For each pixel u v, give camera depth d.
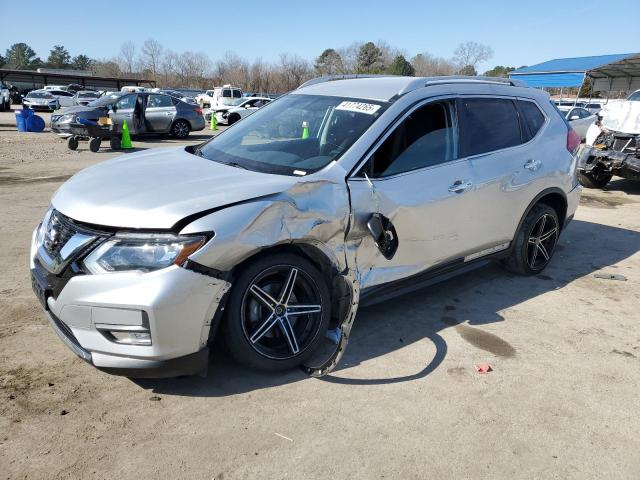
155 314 2.56
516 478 2.44
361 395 3.01
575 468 2.53
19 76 61.94
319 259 3.17
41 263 2.91
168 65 86.62
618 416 2.94
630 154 8.65
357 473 2.42
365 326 3.87
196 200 2.76
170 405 2.84
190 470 2.39
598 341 3.82
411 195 3.52
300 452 2.53
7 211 6.70
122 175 3.25
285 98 4.43
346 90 4.07
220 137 4.22
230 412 2.80
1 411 2.70
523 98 4.68
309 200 3.01
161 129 17.67
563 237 6.52
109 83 66.69
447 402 2.99
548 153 4.72
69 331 2.79
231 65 76.75
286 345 3.12
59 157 12.60
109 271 2.60
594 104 26.27
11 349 3.30
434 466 2.49
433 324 3.95
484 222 4.18
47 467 2.36
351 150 3.35
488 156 4.16
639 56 21.44
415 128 3.70
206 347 2.79
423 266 3.79
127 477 2.33
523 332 3.90
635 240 6.50
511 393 3.11
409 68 65.19
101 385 2.99
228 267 2.72
